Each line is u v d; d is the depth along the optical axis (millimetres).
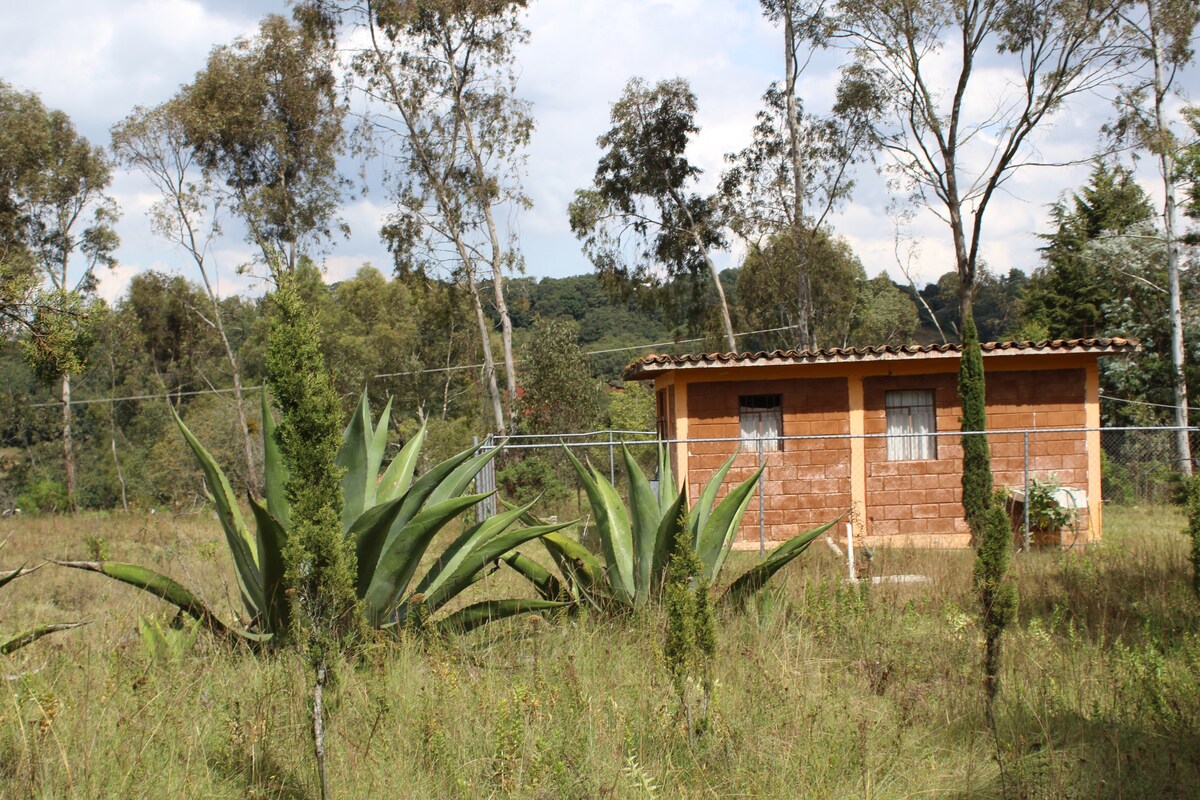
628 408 36594
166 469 39969
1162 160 24844
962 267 26375
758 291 38062
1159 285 29359
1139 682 5875
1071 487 16062
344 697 5348
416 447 7746
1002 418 16250
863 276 48812
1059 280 36500
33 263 33469
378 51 30203
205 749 4836
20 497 38906
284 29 34406
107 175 38781
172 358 46031
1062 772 4715
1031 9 23594
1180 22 23938
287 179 35000
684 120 34094
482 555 6922
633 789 4461
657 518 7895
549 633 7094
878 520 16219
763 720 5316
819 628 7484
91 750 4477
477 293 31594
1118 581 9523
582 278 69812
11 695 4953
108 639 6574
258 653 6617
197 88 34062
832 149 29312
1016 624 7316
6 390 47062
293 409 5141
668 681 5625
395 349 45062
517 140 30859
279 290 5320
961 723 5559
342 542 5199
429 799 4438
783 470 16328
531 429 30609
